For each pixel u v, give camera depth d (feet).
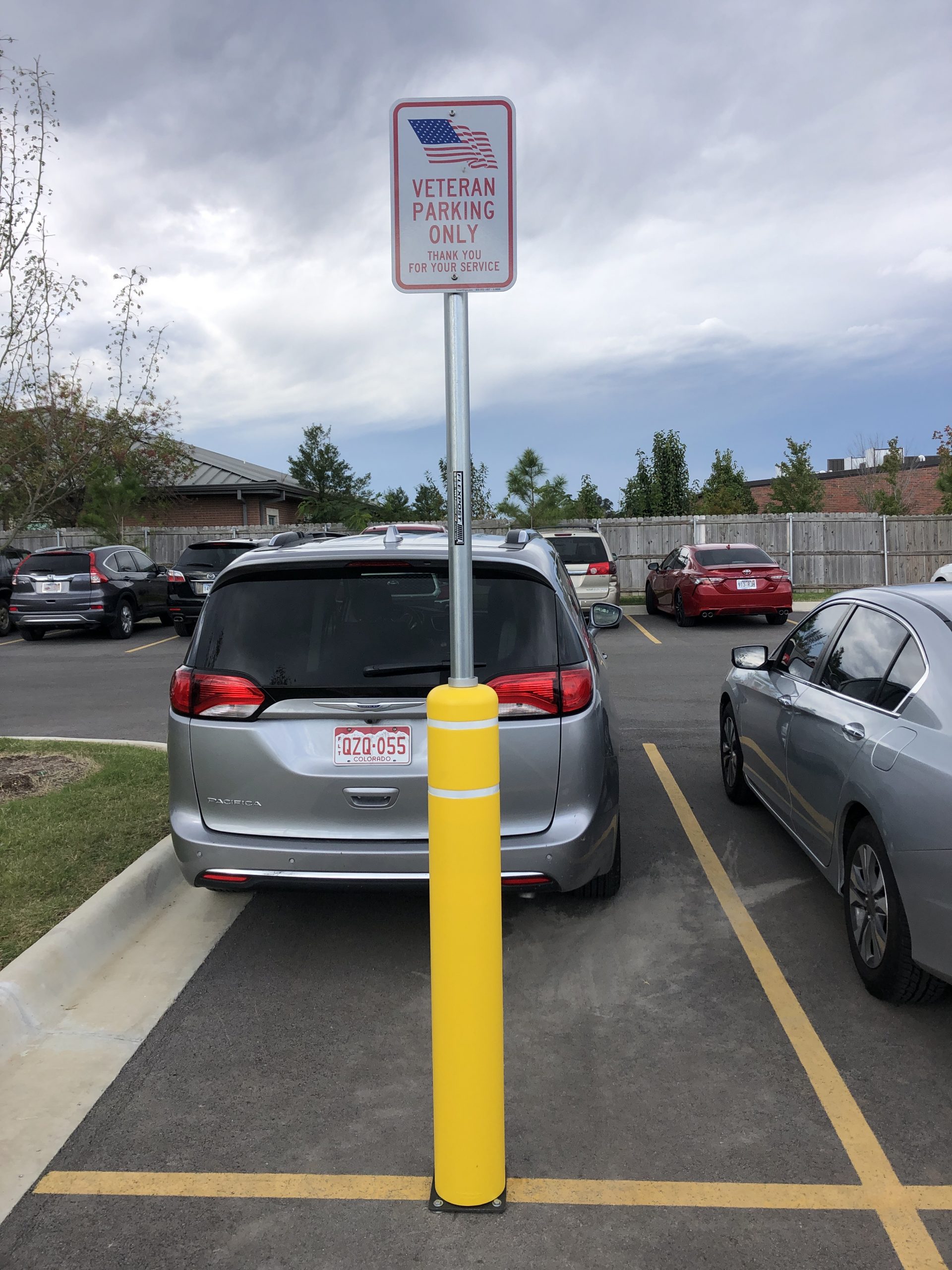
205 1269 7.20
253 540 56.65
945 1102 9.16
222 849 11.55
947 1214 7.63
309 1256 7.30
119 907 13.26
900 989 10.57
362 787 11.33
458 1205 7.71
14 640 54.03
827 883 14.96
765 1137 8.65
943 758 9.85
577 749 11.59
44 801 18.06
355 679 11.37
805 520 76.69
